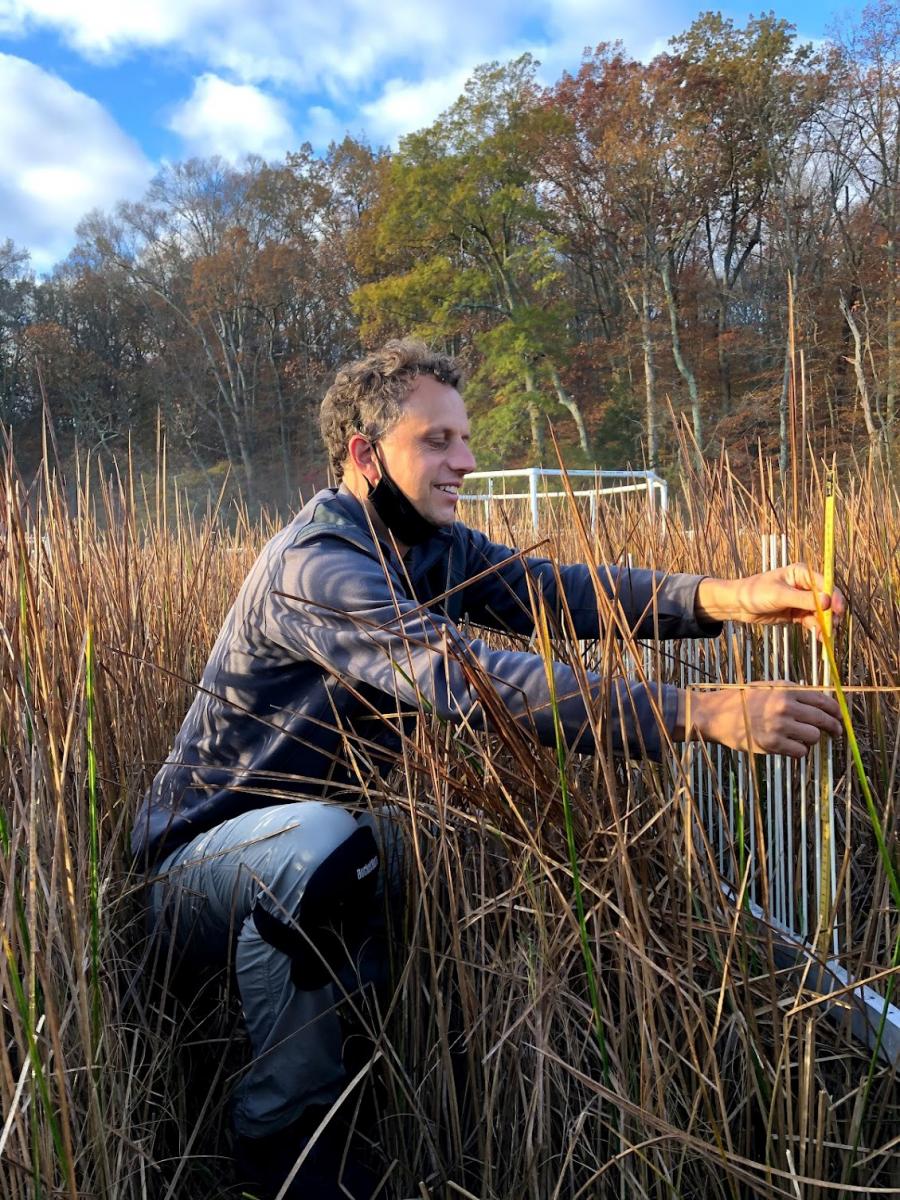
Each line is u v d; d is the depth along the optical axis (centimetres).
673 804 109
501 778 115
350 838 115
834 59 2203
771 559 131
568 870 105
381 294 2584
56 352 3070
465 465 133
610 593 136
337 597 118
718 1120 106
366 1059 128
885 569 162
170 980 132
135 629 162
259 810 123
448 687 109
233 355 3684
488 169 2519
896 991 108
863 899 131
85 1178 95
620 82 2747
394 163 2633
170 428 3117
